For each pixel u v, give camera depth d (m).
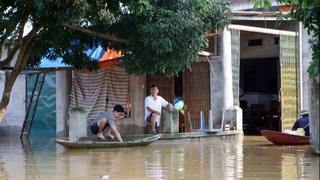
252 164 10.23
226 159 11.20
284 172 9.06
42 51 14.09
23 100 22.47
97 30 14.35
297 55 20.20
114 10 12.84
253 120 22.33
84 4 11.77
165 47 12.56
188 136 16.44
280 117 19.75
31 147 15.14
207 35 18.05
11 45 14.77
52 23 12.36
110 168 9.85
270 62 24.11
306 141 14.67
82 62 15.17
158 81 19.55
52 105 23.14
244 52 21.73
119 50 14.72
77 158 11.67
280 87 19.70
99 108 19.45
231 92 18.52
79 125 14.83
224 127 18.06
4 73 21.98
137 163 10.61
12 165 10.52
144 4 12.55
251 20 20.06
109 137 14.98
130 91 19.73
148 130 19.38
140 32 12.89
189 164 10.36
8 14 13.23
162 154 12.44
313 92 10.98
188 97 19.22
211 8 13.93
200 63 18.94
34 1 11.40
